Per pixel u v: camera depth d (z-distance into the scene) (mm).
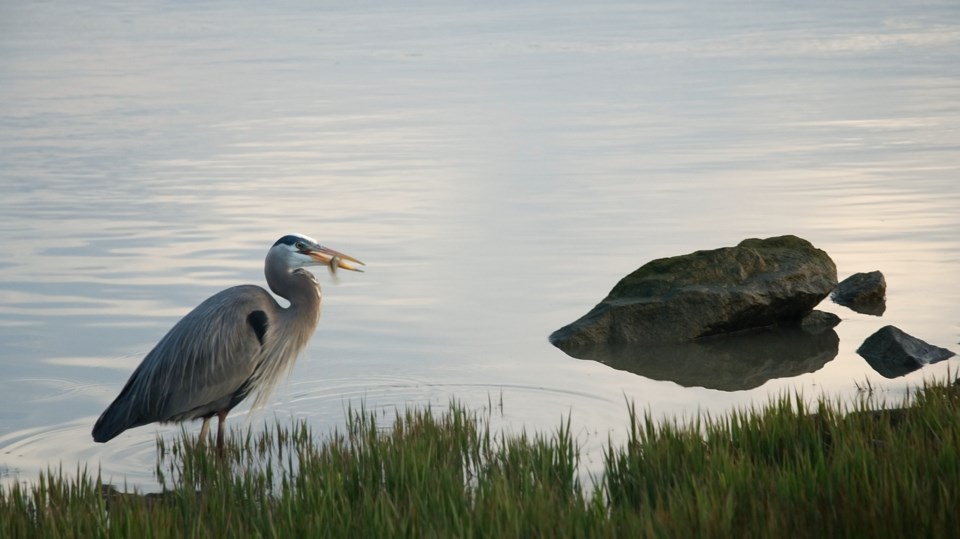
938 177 23562
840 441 9352
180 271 17969
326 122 33656
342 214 21766
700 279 15664
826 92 36938
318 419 12195
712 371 13805
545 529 7848
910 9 63844
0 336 15062
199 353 11281
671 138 29344
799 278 15562
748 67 44125
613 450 10070
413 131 31641
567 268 17922
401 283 17422
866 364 13867
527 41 55625
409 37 58938
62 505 9094
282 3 80000
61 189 24266
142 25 68062
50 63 50188
